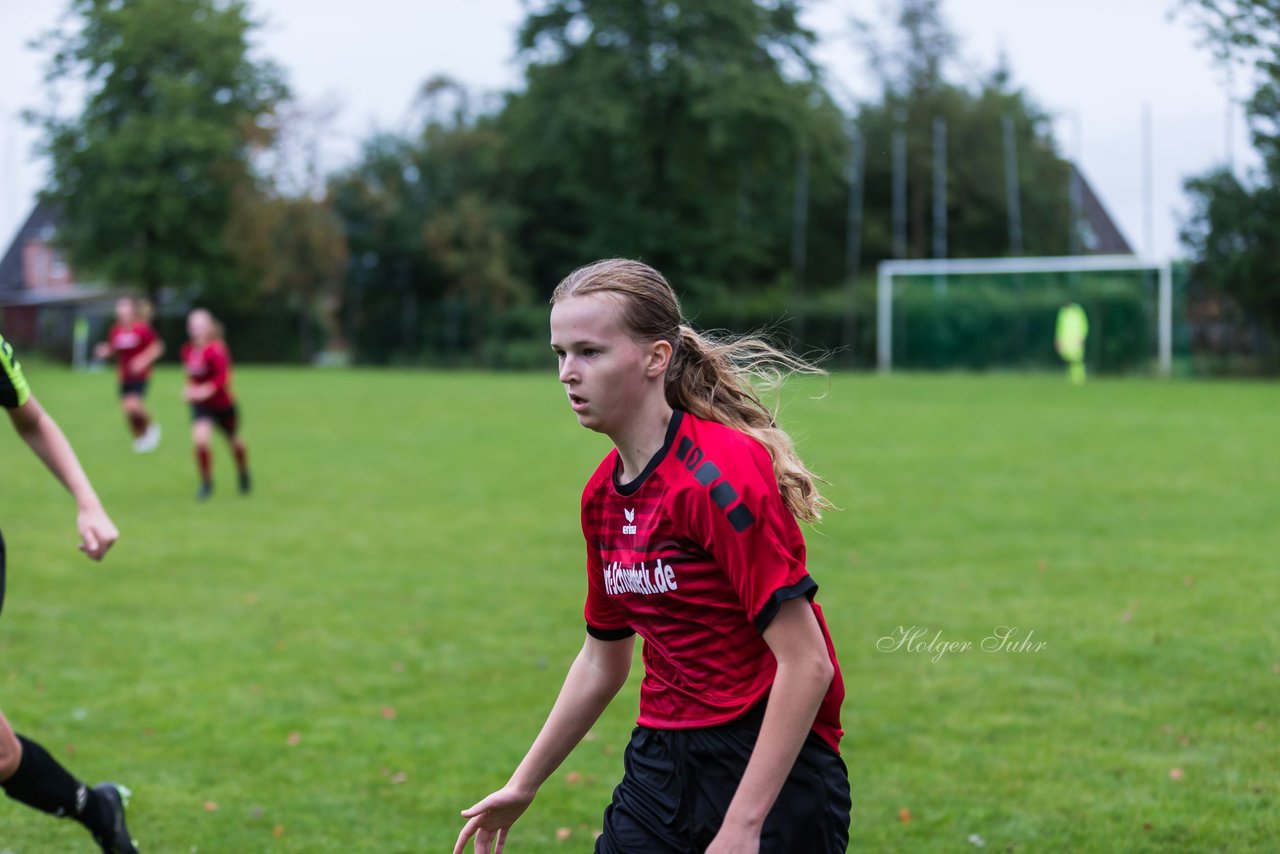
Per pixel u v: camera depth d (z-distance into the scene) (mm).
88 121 147375
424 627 23203
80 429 60781
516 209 153250
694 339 8266
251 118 145625
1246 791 14883
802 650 7512
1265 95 19156
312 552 30469
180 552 30438
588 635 8945
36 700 18656
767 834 7844
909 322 118062
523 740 17094
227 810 14578
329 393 88938
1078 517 33500
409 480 43188
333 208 150250
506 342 143750
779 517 7625
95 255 151875
